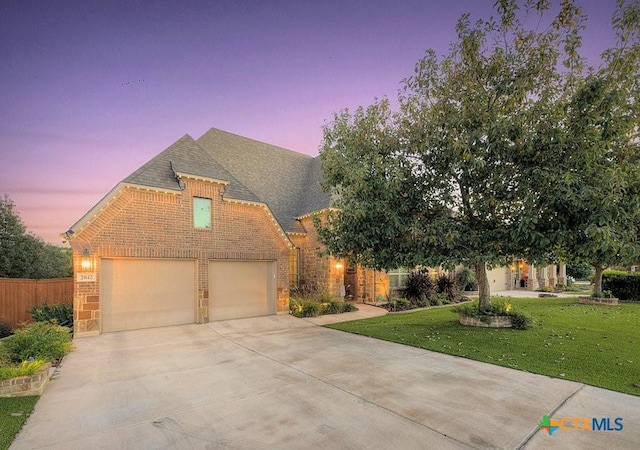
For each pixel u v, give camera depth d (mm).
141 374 6543
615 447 3699
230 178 13492
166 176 11695
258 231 13578
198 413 4742
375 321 12492
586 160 6891
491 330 10070
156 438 4047
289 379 6160
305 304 14055
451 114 8602
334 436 4023
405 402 5020
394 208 9195
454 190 9445
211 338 9766
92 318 9875
